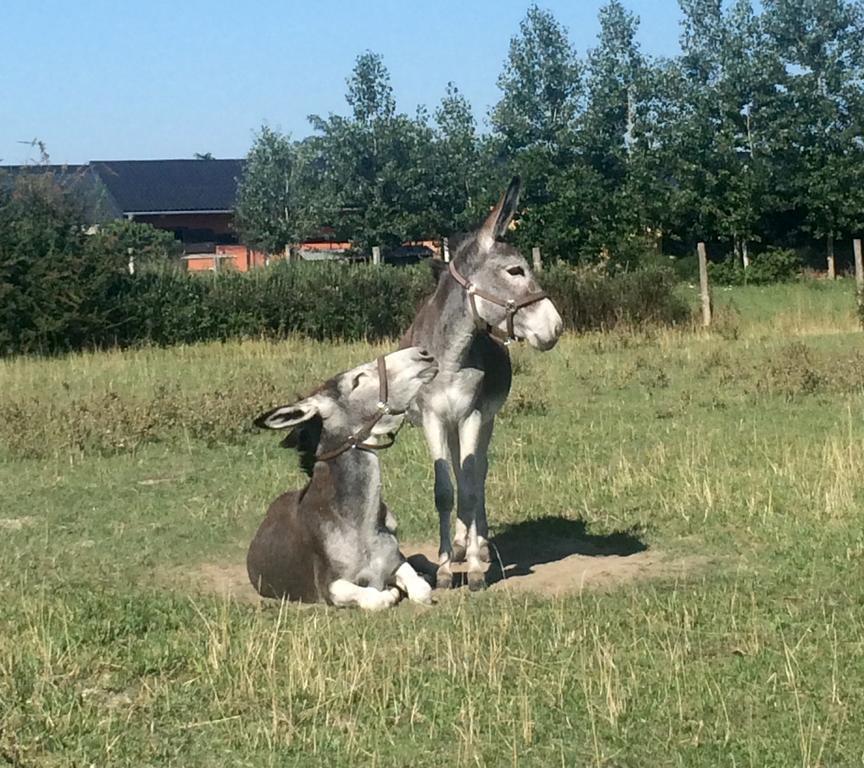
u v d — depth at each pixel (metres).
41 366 22.53
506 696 6.40
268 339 26.34
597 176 49.22
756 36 53.06
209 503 11.67
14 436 14.37
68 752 5.88
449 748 5.84
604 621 7.67
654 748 5.80
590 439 14.54
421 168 48.94
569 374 20.11
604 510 11.04
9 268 25.23
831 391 17.59
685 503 11.01
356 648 7.07
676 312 27.39
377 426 8.13
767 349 23.02
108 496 12.05
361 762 5.73
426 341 8.80
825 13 52.09
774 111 50.16
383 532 8.34
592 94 52.72
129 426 14.73
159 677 6.85
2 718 6.18
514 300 8.55
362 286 27.12
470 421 8.82
